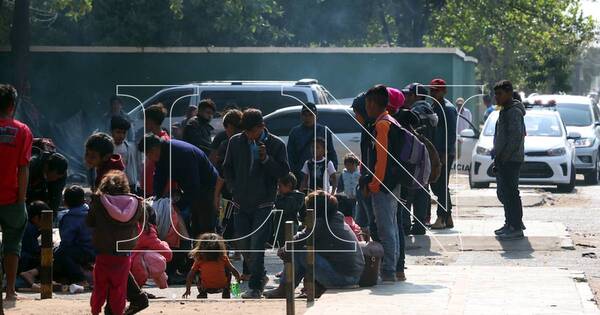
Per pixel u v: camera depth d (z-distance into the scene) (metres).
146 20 41.56
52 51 35.94
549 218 20.22
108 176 10.37
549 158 26.19
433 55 36.81
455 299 11.00
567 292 11.39
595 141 30.53
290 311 10.32
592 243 16.66
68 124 33.16
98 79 36.06
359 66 37.00
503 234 16.52
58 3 35.25
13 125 11.55
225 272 12.42
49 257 12.29
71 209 13.70
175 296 12.76
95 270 10.32
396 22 52.03
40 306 11.47
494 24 52.12
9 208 11.66
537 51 54.97
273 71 36.81
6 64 35.44
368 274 12.02
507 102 16.34
